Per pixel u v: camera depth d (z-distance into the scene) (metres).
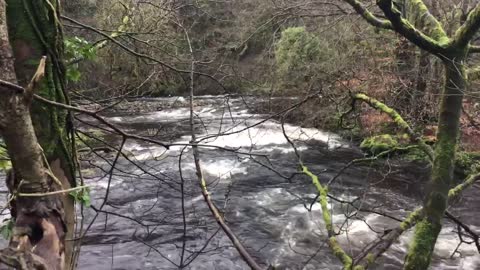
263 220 9.23
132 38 4.02
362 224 8.78
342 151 13.16
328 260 7.65
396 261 7.60
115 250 7.77
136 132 13.68
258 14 10.42
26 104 1.68
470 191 10.27
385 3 3.02
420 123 8.91
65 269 2.19
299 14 5.93
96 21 9.74
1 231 2.23
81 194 2.49
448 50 3.33
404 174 11.11
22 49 2.21
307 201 10.15
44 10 2.24
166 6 4.87
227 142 13.84
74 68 3.22
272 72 9.07
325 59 10.55
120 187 9.91
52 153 2.29
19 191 1.83
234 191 10.61
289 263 7.53
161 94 17.36
